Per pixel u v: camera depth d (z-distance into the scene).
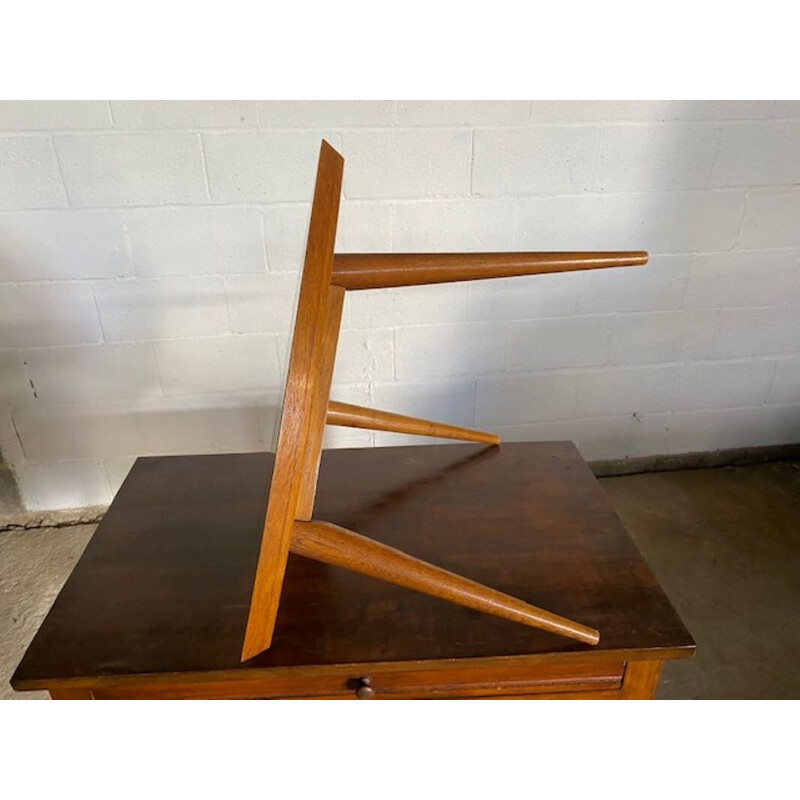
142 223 1.23
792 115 1.30
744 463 1.68
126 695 0.71
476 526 0.88
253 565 0.81
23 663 0.67
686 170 1.32
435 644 0.70
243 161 1.21
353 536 0.67
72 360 1.35
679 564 1.39
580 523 0.89
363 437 1.55
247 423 1.46
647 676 0.75
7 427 1.40
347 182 1.25
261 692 0.72
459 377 1.48
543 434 1.58
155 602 0.75
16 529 1.50
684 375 1.56
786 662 1.17
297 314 0.56
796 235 1.43
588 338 1.48
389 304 1.38
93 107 1.13
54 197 1.19
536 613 0.69
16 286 1.26
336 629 0.72
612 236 1.37
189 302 1.32
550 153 1.27
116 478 1.50
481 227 1.32
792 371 1.60
